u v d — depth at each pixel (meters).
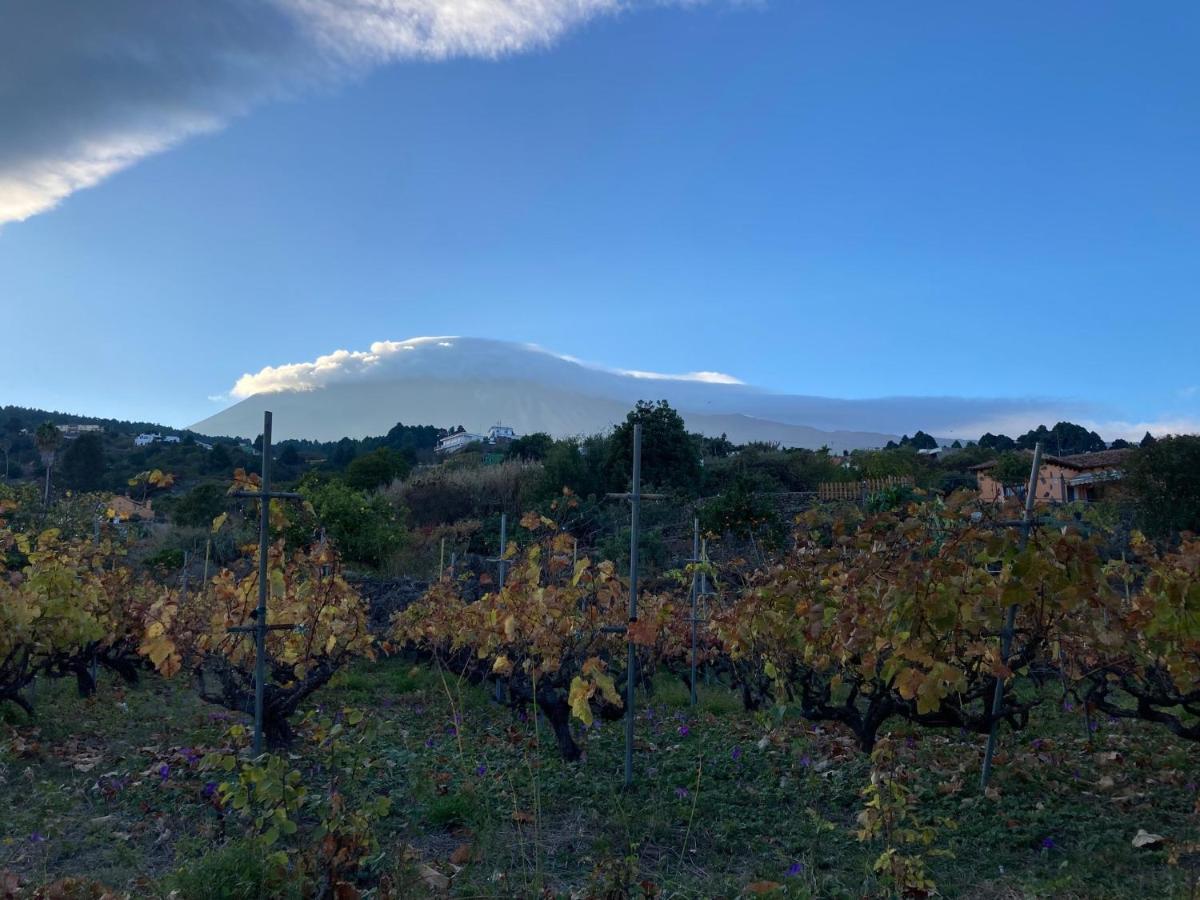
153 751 7.26
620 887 4.07
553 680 7.04
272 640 7.36
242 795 3.97
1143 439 20.56
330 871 3.92
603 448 31.56
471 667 9.44
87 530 18.58
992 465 32.22
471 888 4.23
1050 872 4.64
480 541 24.44
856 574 5.62
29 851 4.86
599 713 7.61
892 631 5.38
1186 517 18.80
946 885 4.45
